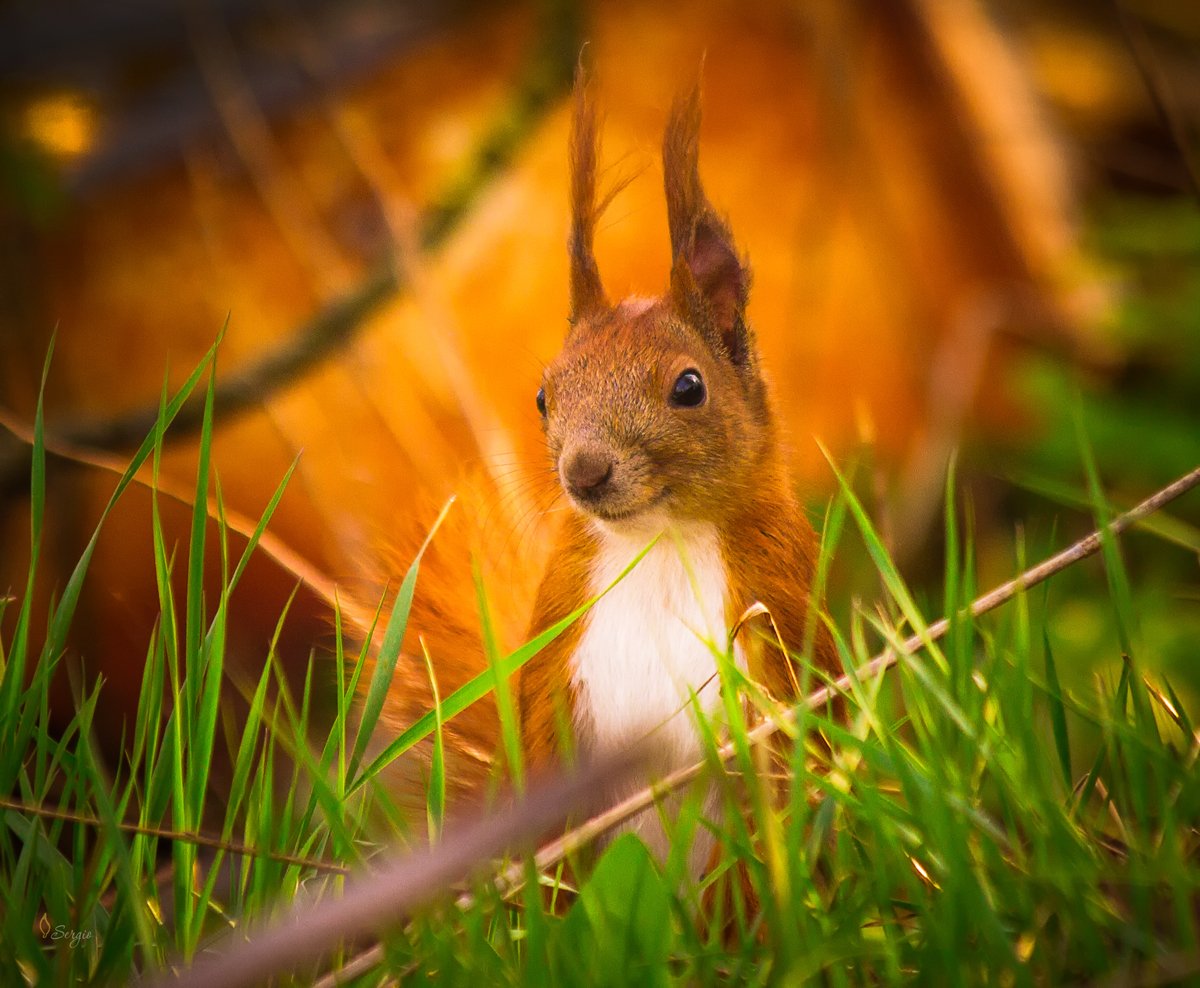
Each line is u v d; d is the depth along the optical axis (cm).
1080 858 124
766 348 160
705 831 132
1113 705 127
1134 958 123
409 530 140
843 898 125
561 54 150
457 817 133
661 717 133
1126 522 129
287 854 126
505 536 139
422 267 150
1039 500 156
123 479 128
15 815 126
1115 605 128
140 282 160
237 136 158
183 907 126
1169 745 128
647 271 159
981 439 159
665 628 133
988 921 122
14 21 160
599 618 134
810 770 129
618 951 123
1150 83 146
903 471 159
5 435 150
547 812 124
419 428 157
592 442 133
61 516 150
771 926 123
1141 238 159
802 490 142
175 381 159
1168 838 124
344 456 156
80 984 125
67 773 127
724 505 134
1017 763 126
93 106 158
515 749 126
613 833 132
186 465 157
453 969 123
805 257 160
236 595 155
